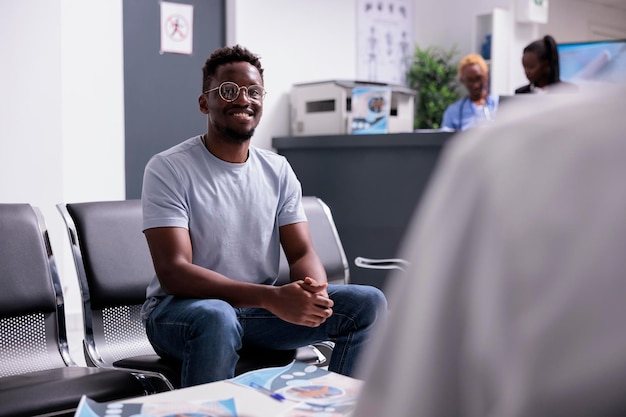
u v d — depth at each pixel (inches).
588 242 15.9
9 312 79.0
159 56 192.4
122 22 181.2
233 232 84.2
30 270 81.4
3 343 79.2
